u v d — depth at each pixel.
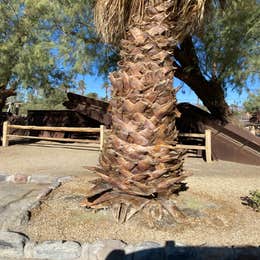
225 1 4.96
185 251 2.58
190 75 8.74
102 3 3.71
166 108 3.35
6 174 5.67
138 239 2.86
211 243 2.80
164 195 3.46
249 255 2.59
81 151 10.12
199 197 4.23
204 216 3.47
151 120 3.32
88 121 13.52
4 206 3.79
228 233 3.06
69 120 13.68
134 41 3.39
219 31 7.30
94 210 3.45
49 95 12.07
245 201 4.21
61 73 11.10
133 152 3.31
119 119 3.38
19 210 3.58
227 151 8.76
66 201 3.81
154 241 2.81
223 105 9.42
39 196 4.04
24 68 8.61
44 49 7.44
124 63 3.45
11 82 11.16
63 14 6.89
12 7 8.84
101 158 3.62
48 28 7.63
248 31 6.48
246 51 6.96
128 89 3.33
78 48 7.05
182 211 3.54
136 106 3.29
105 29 3.91
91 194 3.49
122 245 2.65
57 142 12.99
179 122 9.93
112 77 3.52
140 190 3.28
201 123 9.28
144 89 3.30
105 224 3.16
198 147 8.56
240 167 7.64
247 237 2.97
